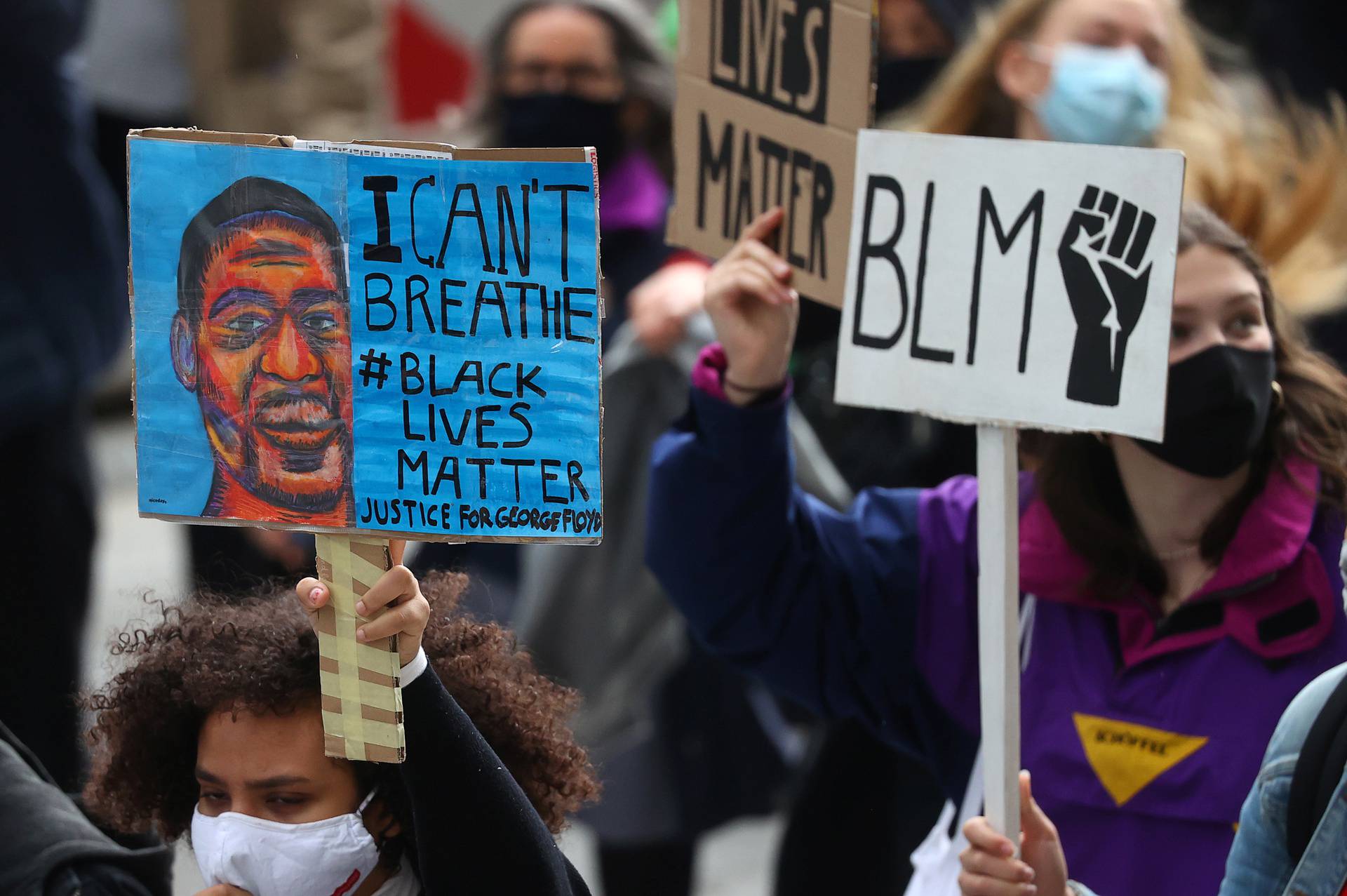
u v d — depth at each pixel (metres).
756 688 16.00
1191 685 10.52
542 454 8.35
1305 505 10.63
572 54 17.36
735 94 11.81
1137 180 9.32
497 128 17.78
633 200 17.34
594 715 15.98
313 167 8.32
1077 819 10.61
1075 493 10.88
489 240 8.31
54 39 17.50
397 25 27.88
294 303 8.38
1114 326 9.37
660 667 15.90
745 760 15.93
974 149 9.59
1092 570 10.77
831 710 11.97
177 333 8.42
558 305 8.33
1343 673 8.73
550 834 9.26
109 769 9.43
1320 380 10.93
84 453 18.12
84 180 17.89
